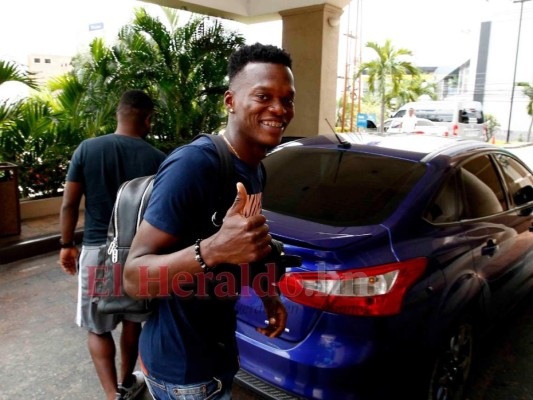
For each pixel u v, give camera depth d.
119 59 6.83
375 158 2.66
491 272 2.66
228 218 1.03
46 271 4.26
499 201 2.96
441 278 2.15
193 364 1.29
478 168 2.86
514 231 2.99
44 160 5.92
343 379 1.83
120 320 2.19
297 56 7.70
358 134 3.27
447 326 2.19
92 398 2.51
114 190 2.16
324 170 2.67
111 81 6.57
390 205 2.25
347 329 1.84
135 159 2.21
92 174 2.13
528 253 3.27
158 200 1.12
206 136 1.21
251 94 1.18
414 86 26.11
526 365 3.03
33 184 5.89
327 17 7.36
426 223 2.24
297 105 7.82
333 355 1.84
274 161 2.93
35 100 5.93
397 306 1.90
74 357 2.88
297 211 2.34
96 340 2.18
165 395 1.36
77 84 6.13
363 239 1.97
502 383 2.81
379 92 24.11
